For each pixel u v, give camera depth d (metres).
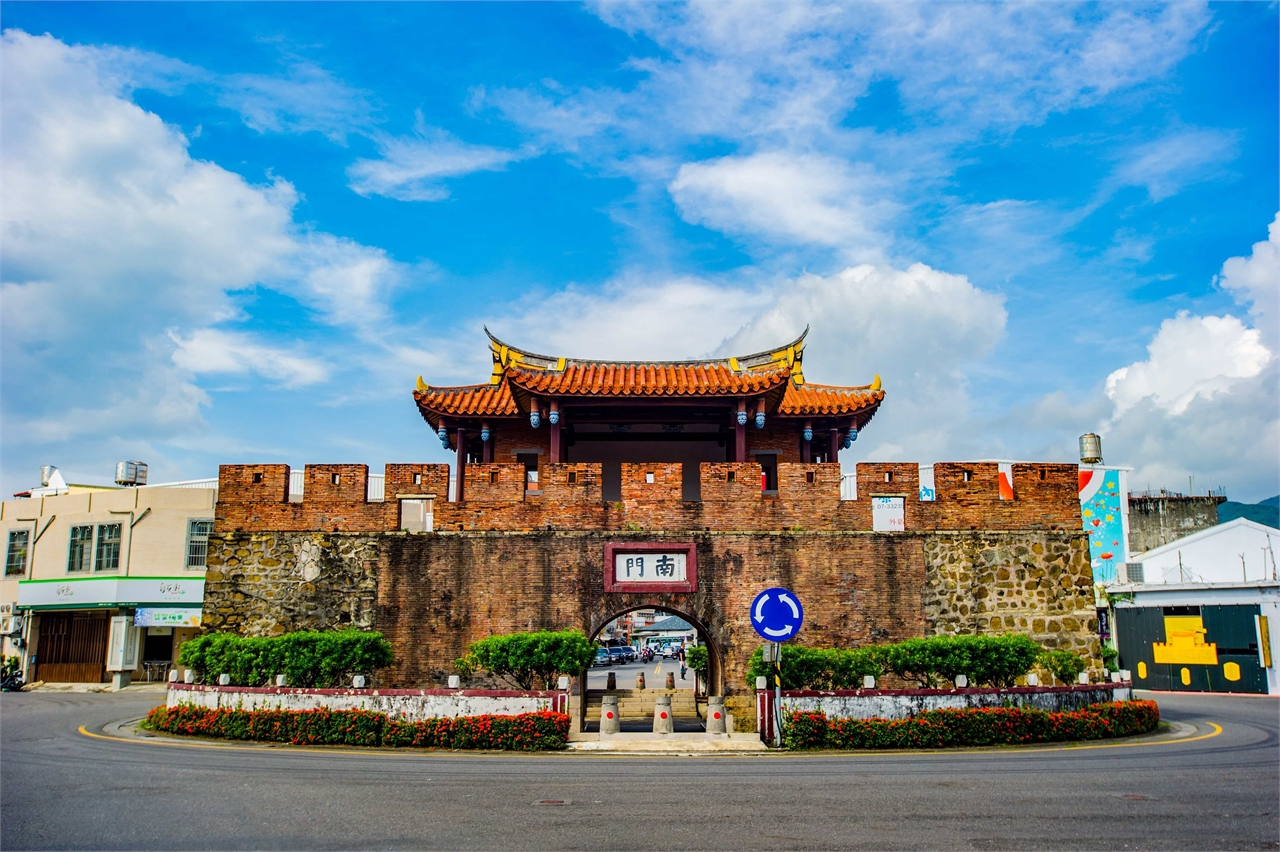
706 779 16.38
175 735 22.97
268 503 26.14
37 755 19.42
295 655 23.09
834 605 25.36
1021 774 16.75
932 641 22.95
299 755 19.58
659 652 91.38
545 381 27.88
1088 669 25.48
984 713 21.30
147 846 11.45
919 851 11.31
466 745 20.81
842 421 31.28
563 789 15.32
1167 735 22.97
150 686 41.66
